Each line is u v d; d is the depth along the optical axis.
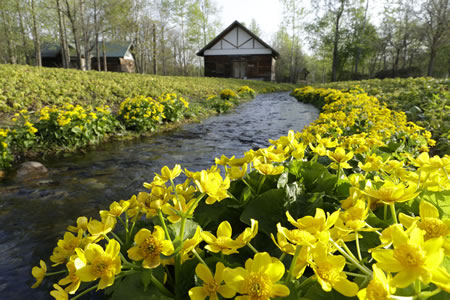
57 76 12.33
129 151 6.07
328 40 40.81
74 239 1.10
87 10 27.58
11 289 2.01
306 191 1.79
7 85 9.41
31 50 43.16
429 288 0.72
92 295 1.65
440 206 1.28
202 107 12.41
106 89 12.05
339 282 0.70
